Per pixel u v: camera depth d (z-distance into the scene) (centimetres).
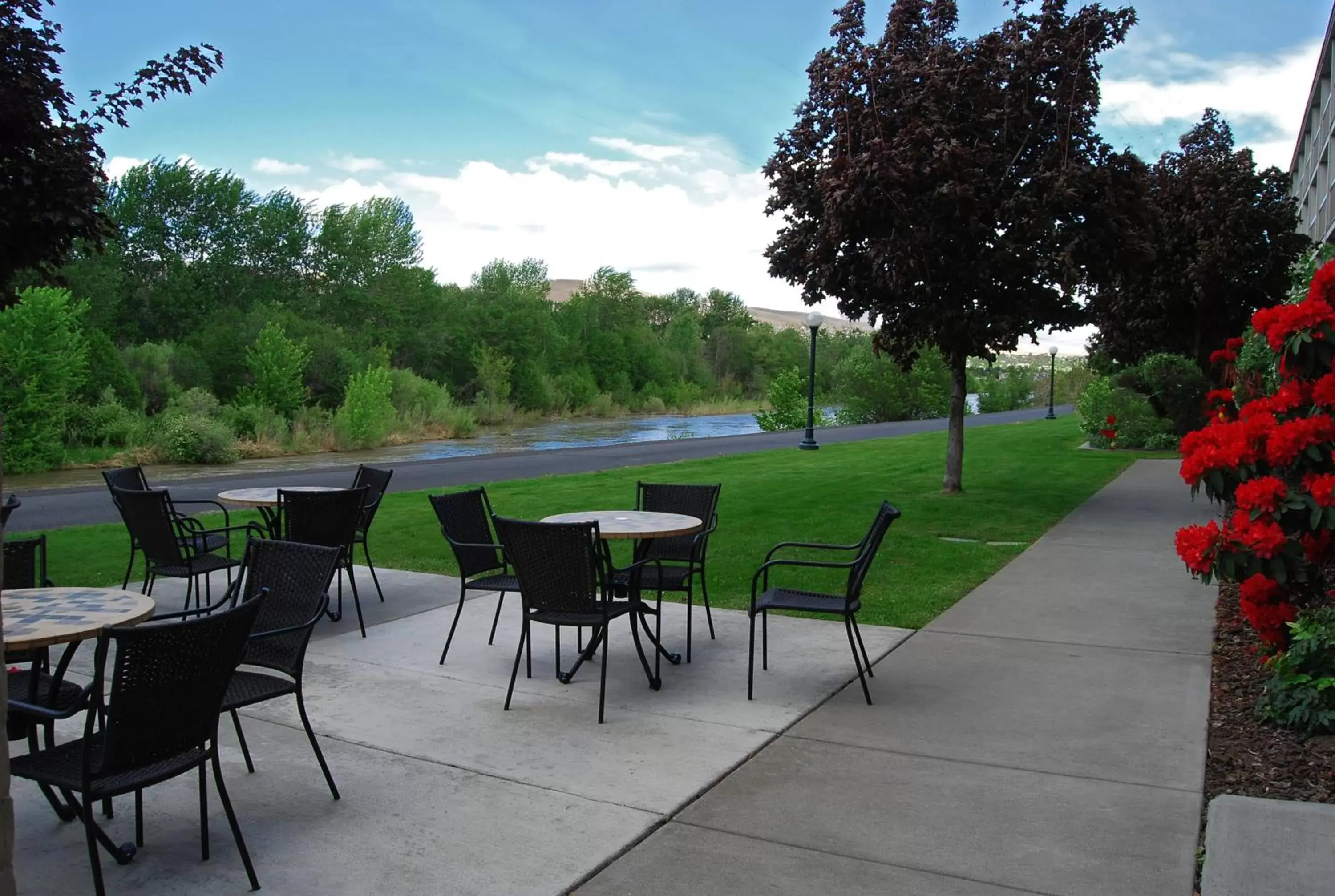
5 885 194
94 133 806
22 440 2430
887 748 439
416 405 4075
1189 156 1944
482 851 341
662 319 10969
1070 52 1134
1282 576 462
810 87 1259
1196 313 2031
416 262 5950
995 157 1150
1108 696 511
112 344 3294
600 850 341
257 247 5431
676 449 2622
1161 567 862
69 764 316
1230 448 477
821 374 9056
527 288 7231
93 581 835
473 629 672
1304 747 427
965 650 603
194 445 2664
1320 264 872
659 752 435
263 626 431
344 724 475
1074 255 1132
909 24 1251
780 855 336
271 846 347
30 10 775
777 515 1190
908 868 327
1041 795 386
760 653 605
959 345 1248
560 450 2633
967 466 1777
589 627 633
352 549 666
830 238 1163
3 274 796
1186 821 361
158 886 320
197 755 327
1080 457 1938
